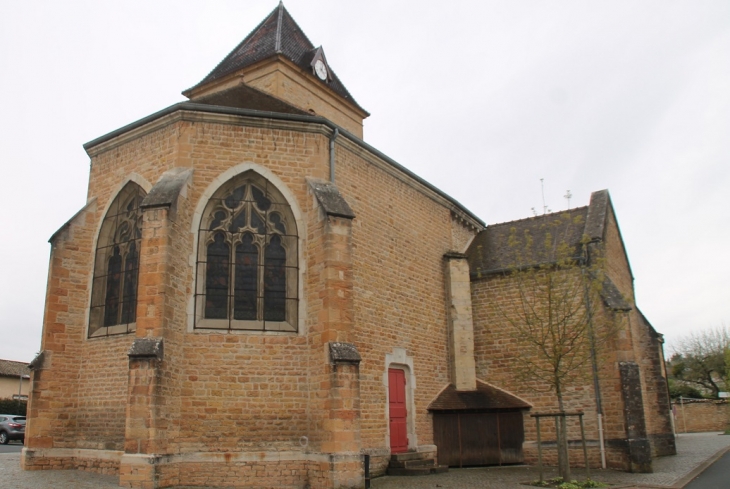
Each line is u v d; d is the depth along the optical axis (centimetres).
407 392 1683
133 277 1440
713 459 1912
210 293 1347
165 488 1152
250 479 1252
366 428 1492
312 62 2261
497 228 2292
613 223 2144
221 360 1302
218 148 1413
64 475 1288
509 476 1508
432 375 1805
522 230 2195
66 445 1411
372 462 1477
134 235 1466
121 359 1383
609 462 1667
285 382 1320
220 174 1398
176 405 1241
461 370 1880
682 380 4934
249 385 1304
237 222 1404
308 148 1473
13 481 1196
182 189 1323
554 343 1443
